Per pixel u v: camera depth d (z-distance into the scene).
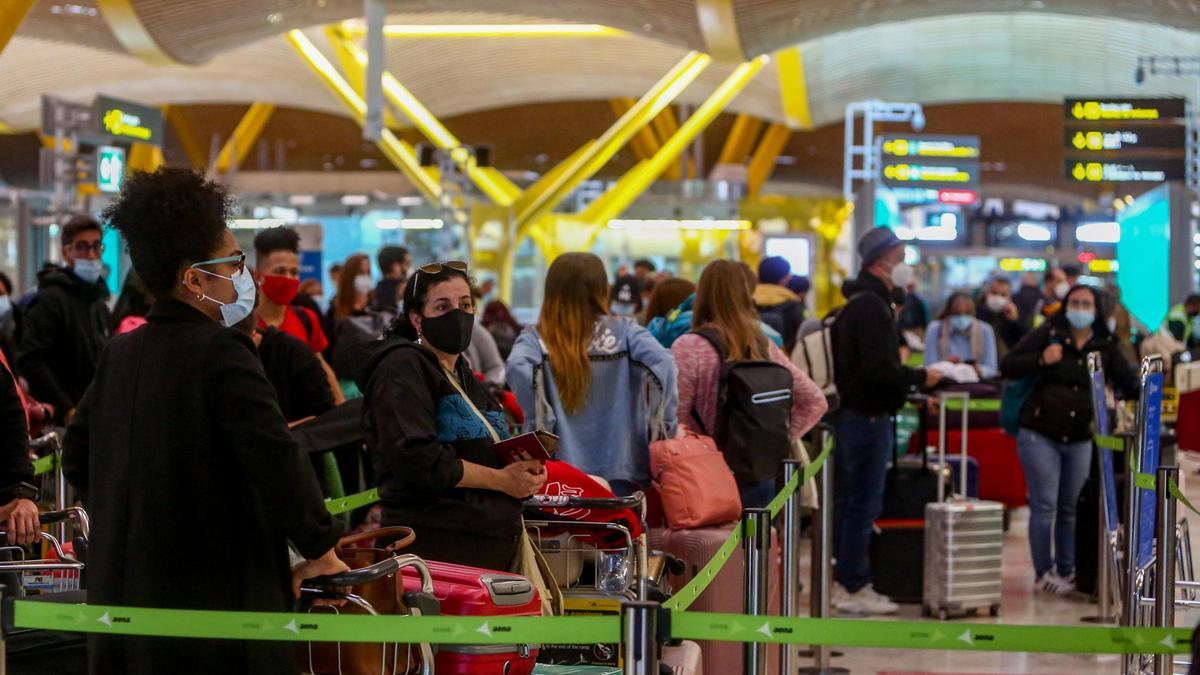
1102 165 21.77
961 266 48.69
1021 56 32.84
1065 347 10.36
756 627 3.90
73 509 5.70
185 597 3.92
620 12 19.69
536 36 31.12
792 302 11.97
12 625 3.97
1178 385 13.95
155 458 3.93
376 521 8.58
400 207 31.77
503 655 4.77
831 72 34.47
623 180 33.69
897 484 10.12
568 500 5.84
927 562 9.84
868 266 9.62
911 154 23.58
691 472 6.96
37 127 42.25
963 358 15.79
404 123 32.56
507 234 32.88
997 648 3.86
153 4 19.75
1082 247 31.72
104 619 3.89
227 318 4.09
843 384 9.58
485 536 5.32
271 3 19.95
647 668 3.86
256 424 3.91
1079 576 10.44
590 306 7.11
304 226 28.45
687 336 7.91
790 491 6.54
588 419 7.05
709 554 6.77
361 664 4.41
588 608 5.84
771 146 49.44
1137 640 3.83
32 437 7.83
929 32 31.56
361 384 5.42
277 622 3.87
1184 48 28.97
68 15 20.92
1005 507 14.23
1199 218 22.69
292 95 38.88
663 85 32.50
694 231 33.53
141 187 4.00
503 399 9.57
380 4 19.86
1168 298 21.53
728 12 18.61
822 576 8.23
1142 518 6.88
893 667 8.41
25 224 24.80
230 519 3.97
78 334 8.61
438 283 5.37
